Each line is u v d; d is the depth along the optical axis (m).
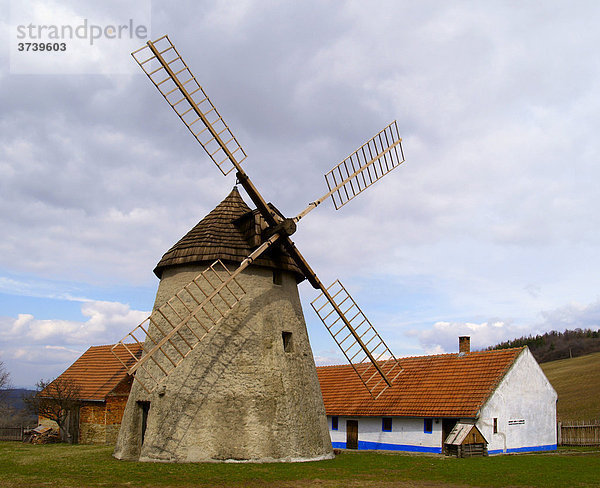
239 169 18.39
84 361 32.66
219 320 17.05
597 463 18.34
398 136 23.44
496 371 23.91
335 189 20.69
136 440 17.98
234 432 16.83
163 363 17.98
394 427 24.56
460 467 17.08
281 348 18.48
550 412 26.16
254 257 17.98
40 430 28.38
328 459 18.55
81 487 12.56
